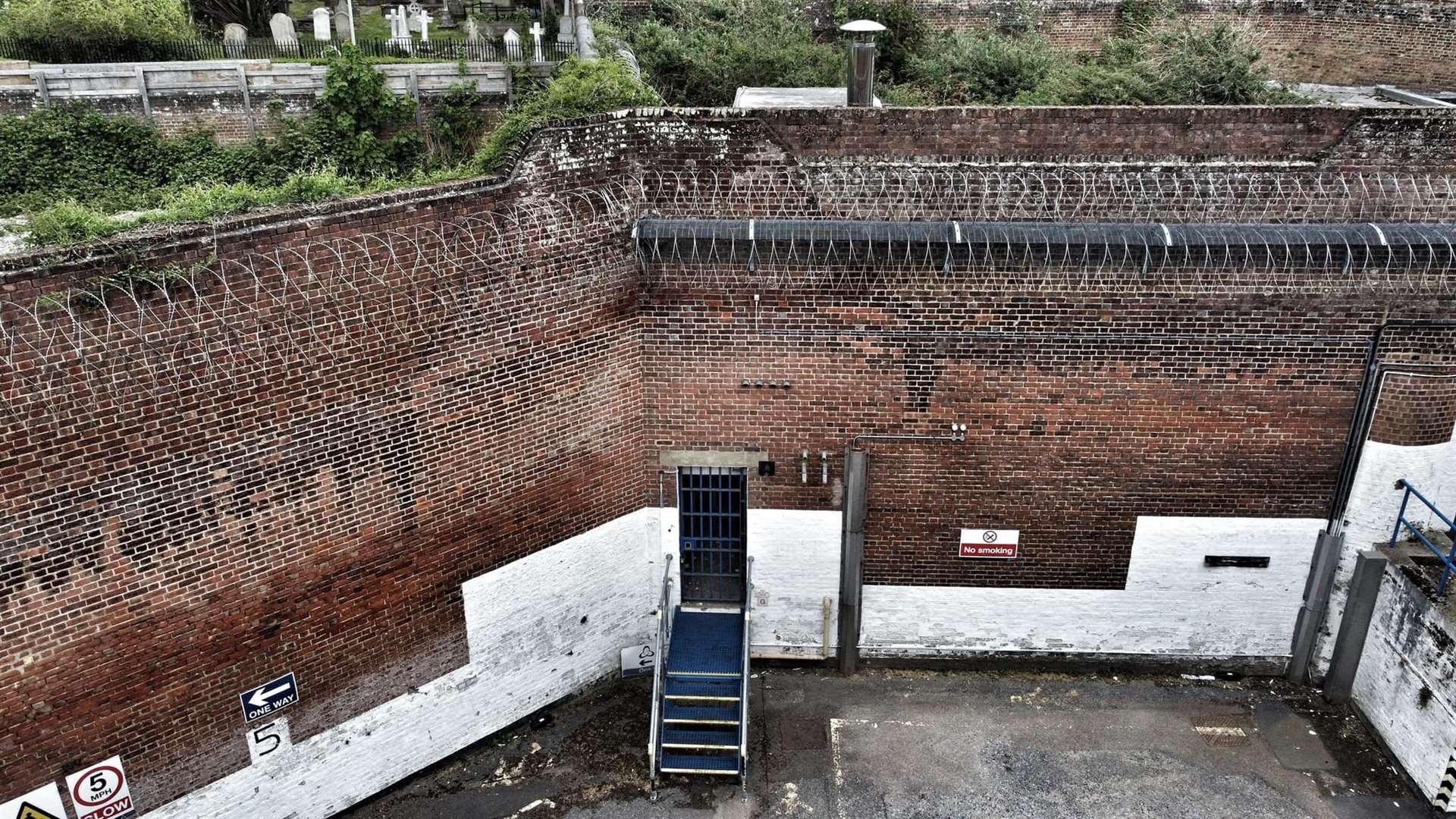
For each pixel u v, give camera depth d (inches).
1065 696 502.9
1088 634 511.2
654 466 475.5
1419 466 453.7
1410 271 416.8
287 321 345.1
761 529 488.4
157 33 613.9
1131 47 691.4
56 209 325.1
